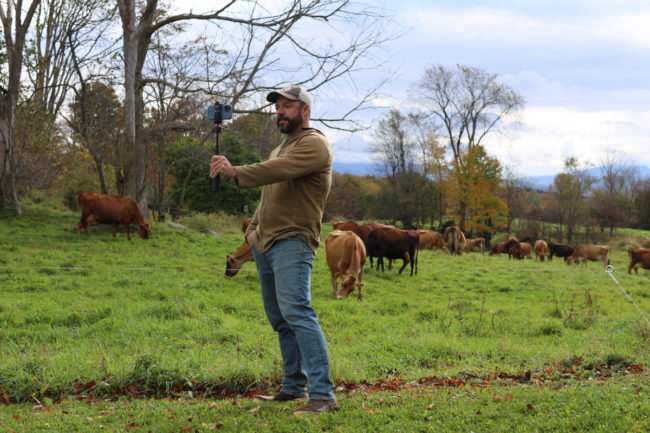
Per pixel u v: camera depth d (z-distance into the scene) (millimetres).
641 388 4797
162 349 7723
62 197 31547
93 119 24266
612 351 7988
